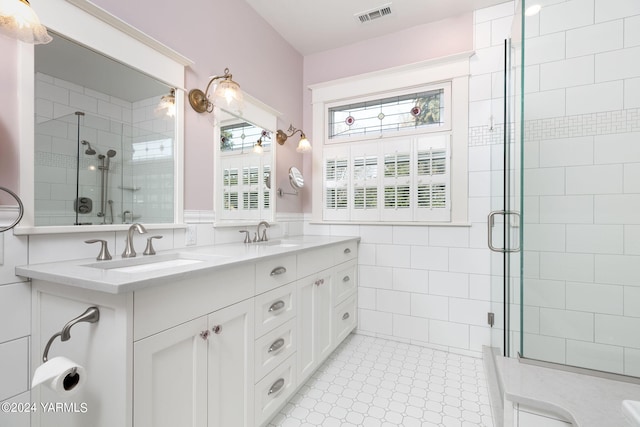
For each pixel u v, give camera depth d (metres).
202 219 1.70
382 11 2.15
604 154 1.59
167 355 0.86
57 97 1.08
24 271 0.92
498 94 1.95
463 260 2.15
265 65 2.24
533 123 1.65
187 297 0.91
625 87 1.58
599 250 1.56
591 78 1.63
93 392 0.81
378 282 2.41
